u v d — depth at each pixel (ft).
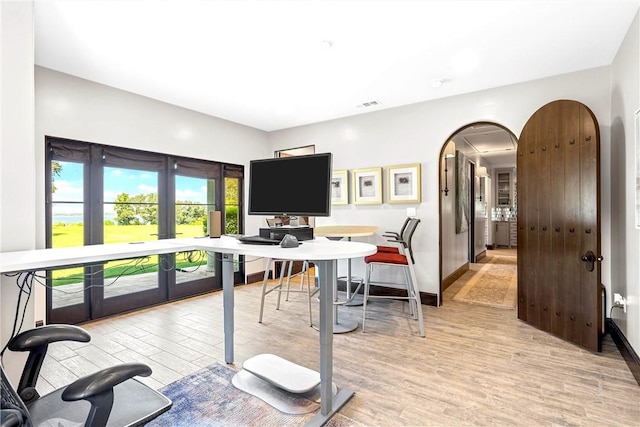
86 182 11.00
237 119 15.48
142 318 11.34
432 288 12.75
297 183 6.11
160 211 13.21
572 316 8.91
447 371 7.41
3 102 5.57
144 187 12.69
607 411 5.91
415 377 7.16
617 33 7.93
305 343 9.08
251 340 9.30
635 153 7.16
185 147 13.76
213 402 6.28
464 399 6.31
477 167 25.44
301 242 6.51
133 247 6.11
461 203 18.45
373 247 5.72
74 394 2.52
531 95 10.84
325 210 5.69
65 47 8.55
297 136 16.72
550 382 6.91
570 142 9.00
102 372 2.73
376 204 14.10
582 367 7.56
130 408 3.34
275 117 15.12
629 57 7.72
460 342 9.07
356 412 5.94
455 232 17.30
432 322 10.75
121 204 11.98
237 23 7.47
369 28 7.71
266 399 6.37
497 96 11.44
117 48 8.63
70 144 10.53
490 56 9.14
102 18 7.24
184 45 8.48
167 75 10.39
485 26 7.63
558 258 9.36
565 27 7.67
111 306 11.63
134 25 7.53
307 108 13.80
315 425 5.51
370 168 14.19
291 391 6.35
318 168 5.88
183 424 5.64
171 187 13.47
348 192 14.93
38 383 7.06
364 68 9.92
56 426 3.18
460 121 12.16
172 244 6.57
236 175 16.26
